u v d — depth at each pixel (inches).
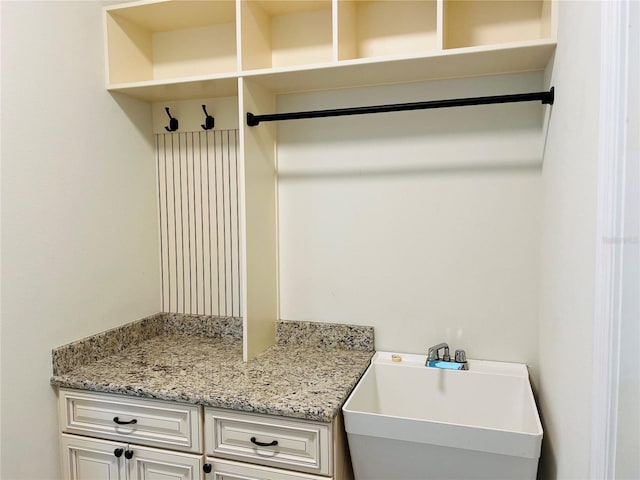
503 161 67.7
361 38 72.7
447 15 66.8
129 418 61.6
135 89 74.4
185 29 81.5
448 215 70.7
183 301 85.5
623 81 29.7
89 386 62.0
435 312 72.2
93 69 71.1
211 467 58.2
